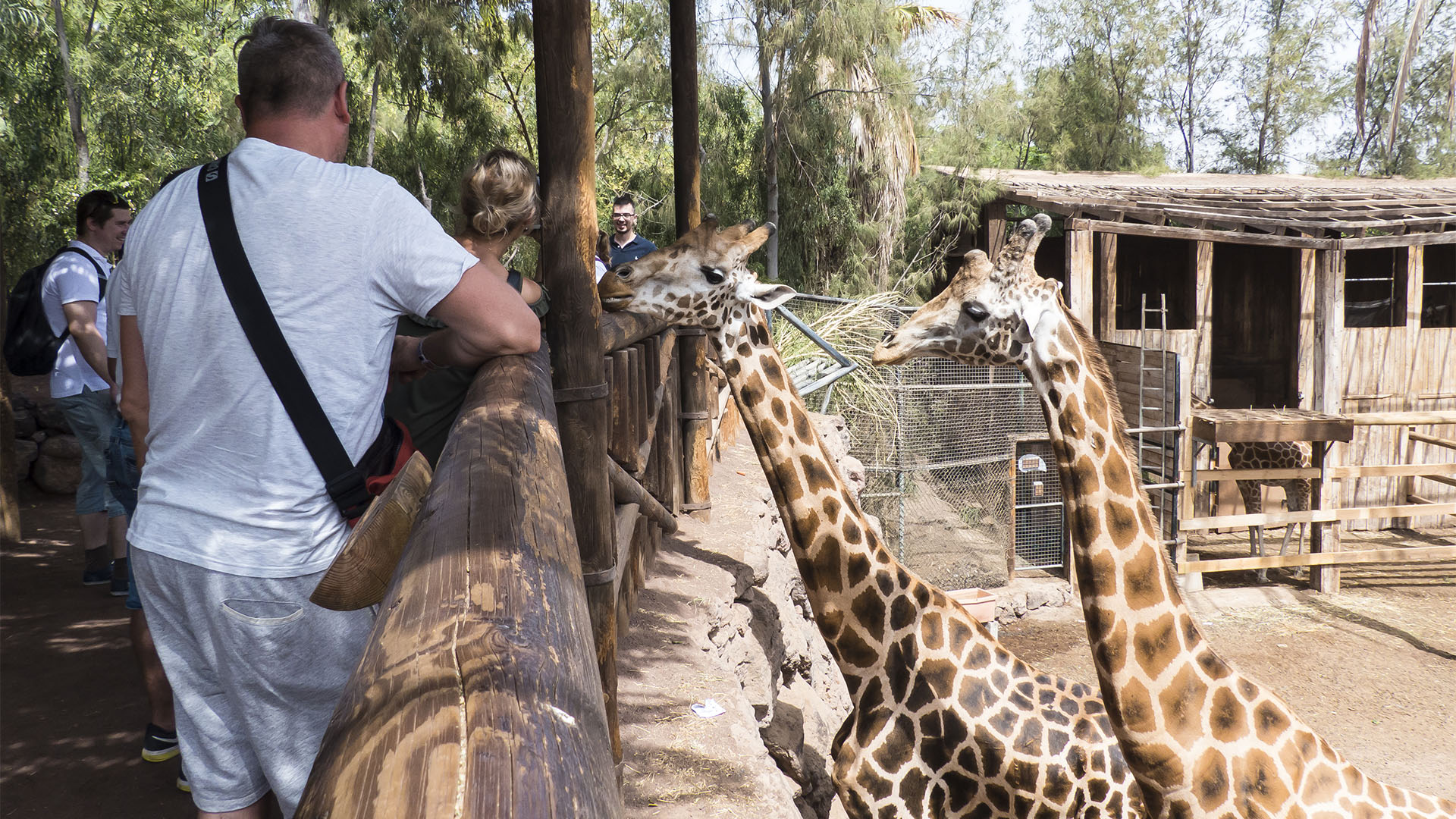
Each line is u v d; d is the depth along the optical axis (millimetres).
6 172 17922
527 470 1360
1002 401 12891
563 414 2678
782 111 13805
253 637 1667
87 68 19406
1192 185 18406
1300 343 14758
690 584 4824
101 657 4191
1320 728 9414
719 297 3643
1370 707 9828
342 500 1679
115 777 3203
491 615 860
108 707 3729
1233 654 11102
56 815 2973
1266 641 11469
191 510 1647
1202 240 14352
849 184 15188
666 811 2900
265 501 1642
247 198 1660
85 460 5086
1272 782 2869
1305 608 12484
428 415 2434
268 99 1750
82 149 19656
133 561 1723
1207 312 14633
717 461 7797
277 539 1647
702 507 6012
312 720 1763
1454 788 8328
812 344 12641
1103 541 3027
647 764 3160
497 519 1127
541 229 2652
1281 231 14391
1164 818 2971
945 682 3654
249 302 1623
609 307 3654
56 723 3588
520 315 1816
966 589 12359
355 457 1699
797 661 5766
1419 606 12539
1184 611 3018
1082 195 15320
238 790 1837
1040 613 12469
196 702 1791
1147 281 17875
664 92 13508
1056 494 14000
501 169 2461
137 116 20266
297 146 1763
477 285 1762
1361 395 15148
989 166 17656
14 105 18234
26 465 7473
